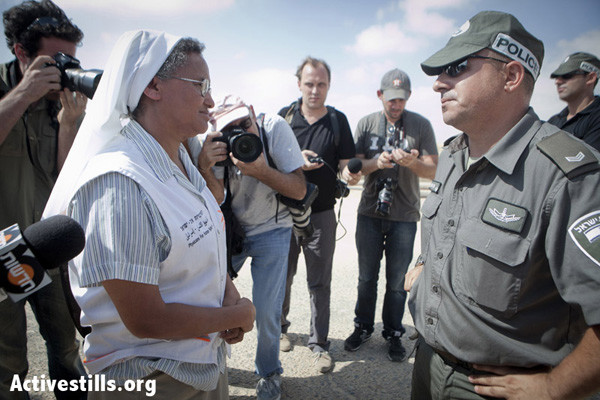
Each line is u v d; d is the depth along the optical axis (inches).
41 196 92.3
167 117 53.5
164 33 52.8
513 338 53.2
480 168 57.7
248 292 179.6
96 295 49.0
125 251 43.1
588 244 45.2
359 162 131.4
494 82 55.9
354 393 113.0
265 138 105.0
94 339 51.2
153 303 45.3
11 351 83.8
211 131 94.0
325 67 137.0
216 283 55.4
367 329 138.9
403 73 142.6
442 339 59.3
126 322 45.1
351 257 246.7
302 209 106.2
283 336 136.1
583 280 45.7
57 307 93.4
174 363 49.4
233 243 104.4
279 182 98.6
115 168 44.6
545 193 50.1
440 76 61.1
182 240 48.4
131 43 49.9
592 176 46.9
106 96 49.4
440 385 61.6
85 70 74.8
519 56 55.5
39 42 82.0
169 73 51.7
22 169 86.6
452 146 66.7
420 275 69.6
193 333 48.9
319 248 128.3
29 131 87.1
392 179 135.9
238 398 109.3
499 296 52.5
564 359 48.0
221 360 58.5
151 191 46.0
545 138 52.4
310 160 125.3
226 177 103.1
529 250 50.9
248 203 106.0
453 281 58.4
